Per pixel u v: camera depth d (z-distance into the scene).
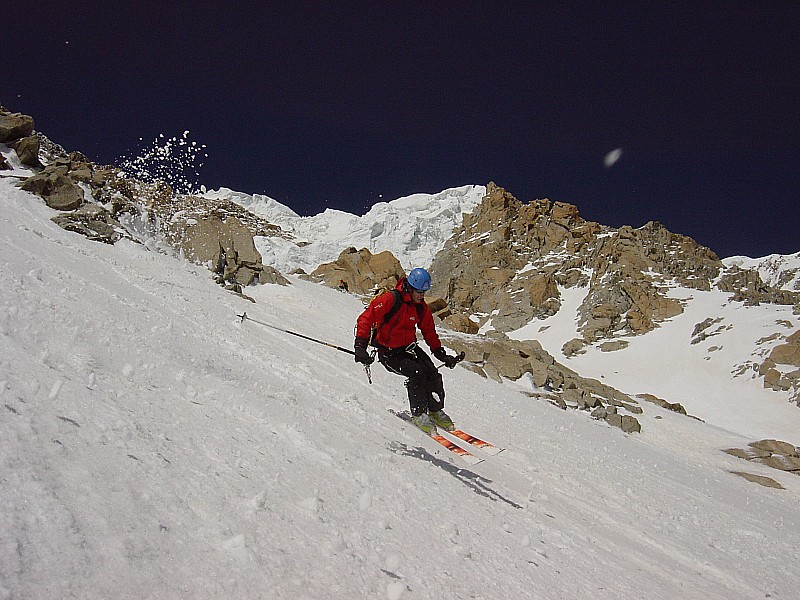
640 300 89.94
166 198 21.39
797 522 13.97
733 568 7.27
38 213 14.55
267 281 22.05
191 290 13.63
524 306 99.19
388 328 6.17
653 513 9.08
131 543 2.14
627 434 21.23
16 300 4.69
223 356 6.78
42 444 2.49
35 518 2.03
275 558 2.49
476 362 24.20
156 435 3.18
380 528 3.38
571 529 5.83
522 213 121.62
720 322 81.75
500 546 4.13
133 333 5.52
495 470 7.14
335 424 5.57
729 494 14.86
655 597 4.62
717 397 65.38
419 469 5.23
